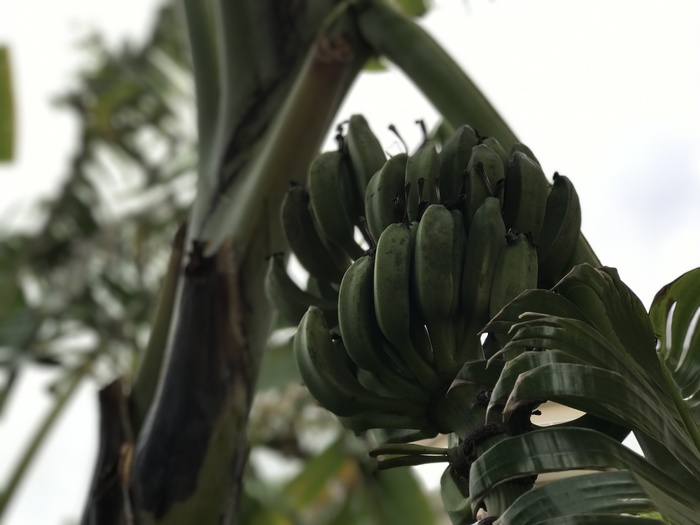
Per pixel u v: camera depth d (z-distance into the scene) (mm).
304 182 2330
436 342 1808
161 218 5727
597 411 1713
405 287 1793
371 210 1887
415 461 1812
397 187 1888
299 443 5016
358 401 1813
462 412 1793
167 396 2211
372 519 3613
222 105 2441
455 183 1909
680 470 1682
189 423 2188
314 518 4160
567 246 1894
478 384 1764
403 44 2324
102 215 5781
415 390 1816
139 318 5109
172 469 2162
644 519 1588
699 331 1852
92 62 6203
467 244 1839
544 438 1653
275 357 3535
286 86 2424
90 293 5305
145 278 5555
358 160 1952
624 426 1747
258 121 2398
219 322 2240
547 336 1685
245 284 2273
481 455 1714
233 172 2365
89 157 5855
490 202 1839
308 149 2336
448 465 1854
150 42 5766
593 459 1636
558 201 1911
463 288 1827
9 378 4516
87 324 4980
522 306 1722
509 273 1815
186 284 2268
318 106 2344
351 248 1957
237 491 2193
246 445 2227
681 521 1617
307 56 2443
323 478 3889
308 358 1817
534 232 1877
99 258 5512
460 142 1924
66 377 4688
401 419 1828
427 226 1809
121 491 2160
